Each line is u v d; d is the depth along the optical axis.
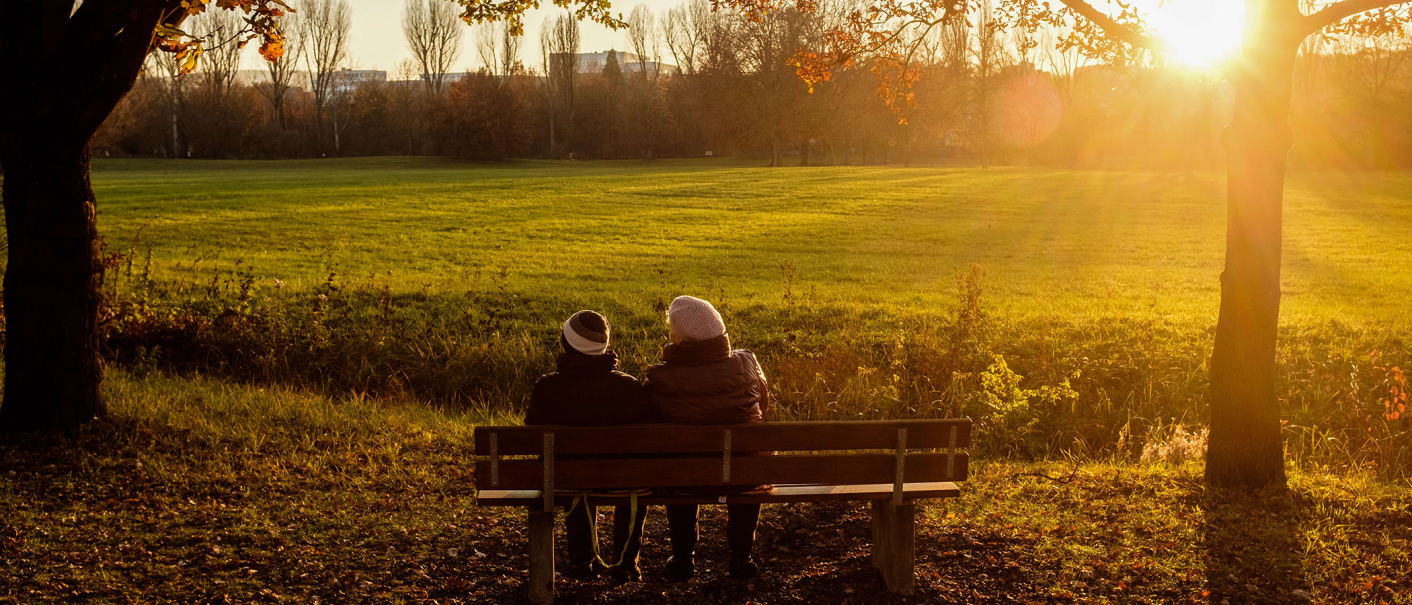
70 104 6.52
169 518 5.38
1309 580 4.48
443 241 25.77
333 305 14.88
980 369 11.45
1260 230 5.77
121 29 6.32
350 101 102.50
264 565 4.75
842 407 10.56
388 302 13.88
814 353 12.22
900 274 20.78
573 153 100.31
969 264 22.73
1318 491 5.81
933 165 83.81
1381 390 10.38
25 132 6.57
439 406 11.30
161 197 36.16
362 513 5.58
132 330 12.46
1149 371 11.25
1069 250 26.03
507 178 52.06
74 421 6.93
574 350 4.25
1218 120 74.44
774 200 39.97
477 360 12.06
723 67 78.00
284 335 12.60
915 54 9.31
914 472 4.30
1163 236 29.48
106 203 33.50
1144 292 18.22
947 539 5.11
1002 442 9.84
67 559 4.74
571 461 4.10
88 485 5.89
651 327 13.88
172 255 22.03
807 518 5.61
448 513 5.62
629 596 4.44
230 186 42.97
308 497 5.84
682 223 31.53
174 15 6.80
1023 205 39.16
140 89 88.38
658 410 4.30
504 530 5.33
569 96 99.94
